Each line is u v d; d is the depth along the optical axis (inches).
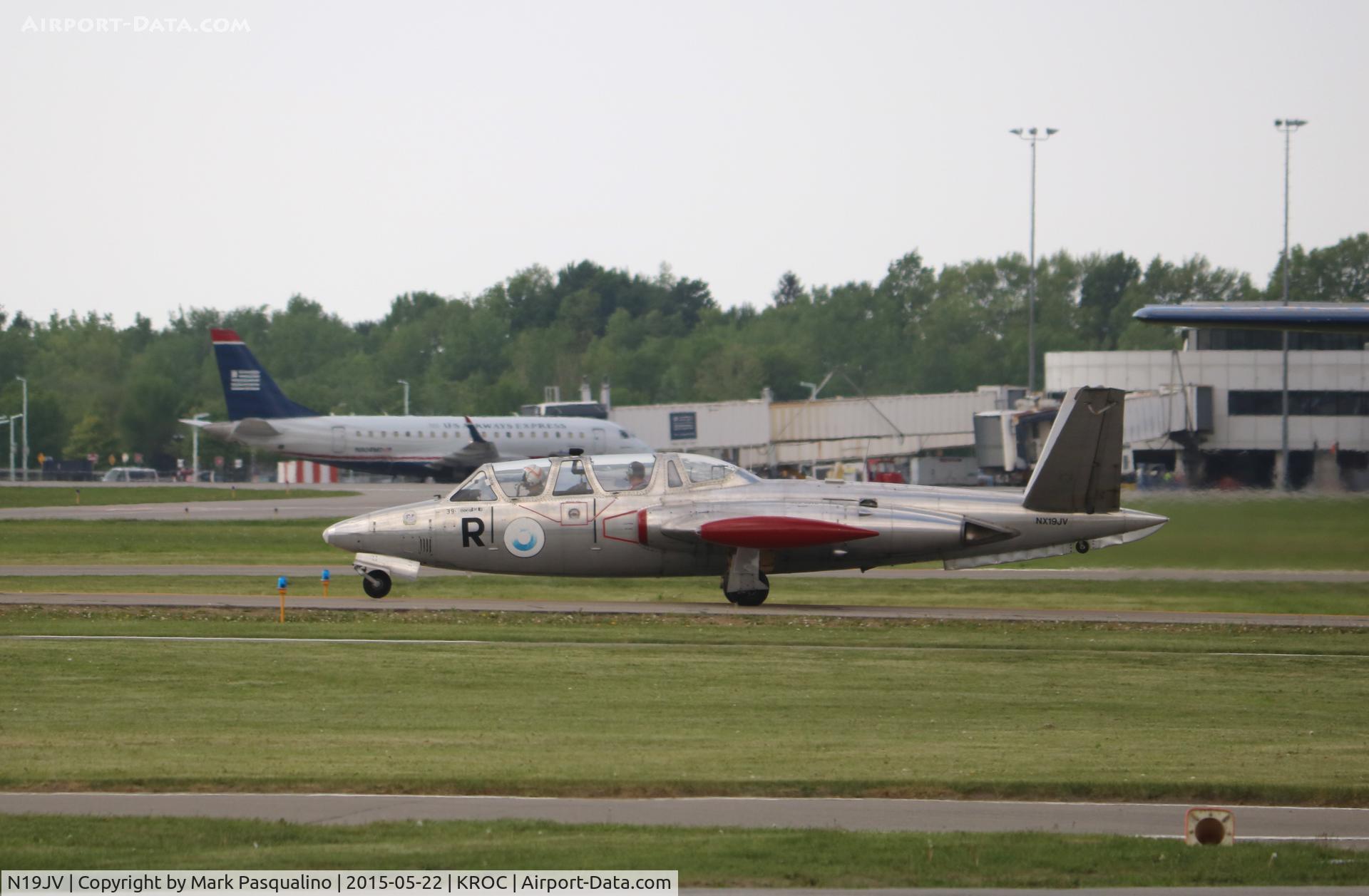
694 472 4475.9
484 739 2287.2
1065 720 2588.6
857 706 2691.9
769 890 1482.5
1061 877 1541.6
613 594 4783.5
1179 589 4982.8
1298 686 3048.7
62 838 1630.2
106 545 6717.5
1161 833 1776.6
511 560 4421.8
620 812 1808.6
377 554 4463.6
